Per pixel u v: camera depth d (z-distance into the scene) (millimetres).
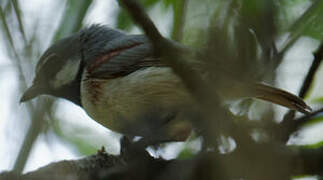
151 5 10297
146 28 5945
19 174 8172
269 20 7594
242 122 6547
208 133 6711
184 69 5977
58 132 11430
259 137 6297
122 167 8906
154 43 5996
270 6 7691
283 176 5914
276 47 7633
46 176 8320
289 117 7047
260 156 5961
